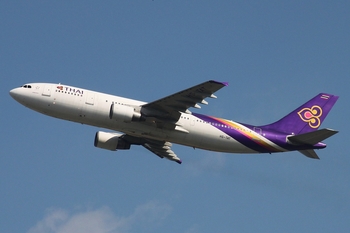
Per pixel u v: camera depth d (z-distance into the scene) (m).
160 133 184.88
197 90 171.38
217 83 166.12
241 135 188.88
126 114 178.75
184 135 185.50
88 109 180.12
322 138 188.00
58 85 182.12
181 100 176.50
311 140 189.38
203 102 175.25
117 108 178.62
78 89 182.75
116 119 179.50
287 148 192.88
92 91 184.75
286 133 199.50
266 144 191.25
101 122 181.88
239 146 190.50
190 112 179.62
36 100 179.88
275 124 199.88
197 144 187.88
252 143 190.62
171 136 185.50
